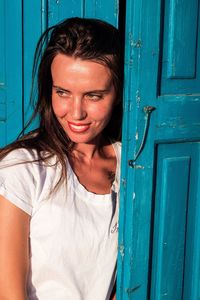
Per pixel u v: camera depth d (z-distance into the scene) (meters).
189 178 1.43
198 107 1.38
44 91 1.33
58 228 1.24
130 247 1.35
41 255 1.25
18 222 1.21
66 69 1.21
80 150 1.38
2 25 1.99
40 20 1.87
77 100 1.23
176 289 1.48
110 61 1.23
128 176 1.32
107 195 1.32
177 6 1.30
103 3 1.68
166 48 1.31
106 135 1.48
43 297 1.26
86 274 1.29
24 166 1.23
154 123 1.31
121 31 1.68
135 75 1.26
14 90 2.00
